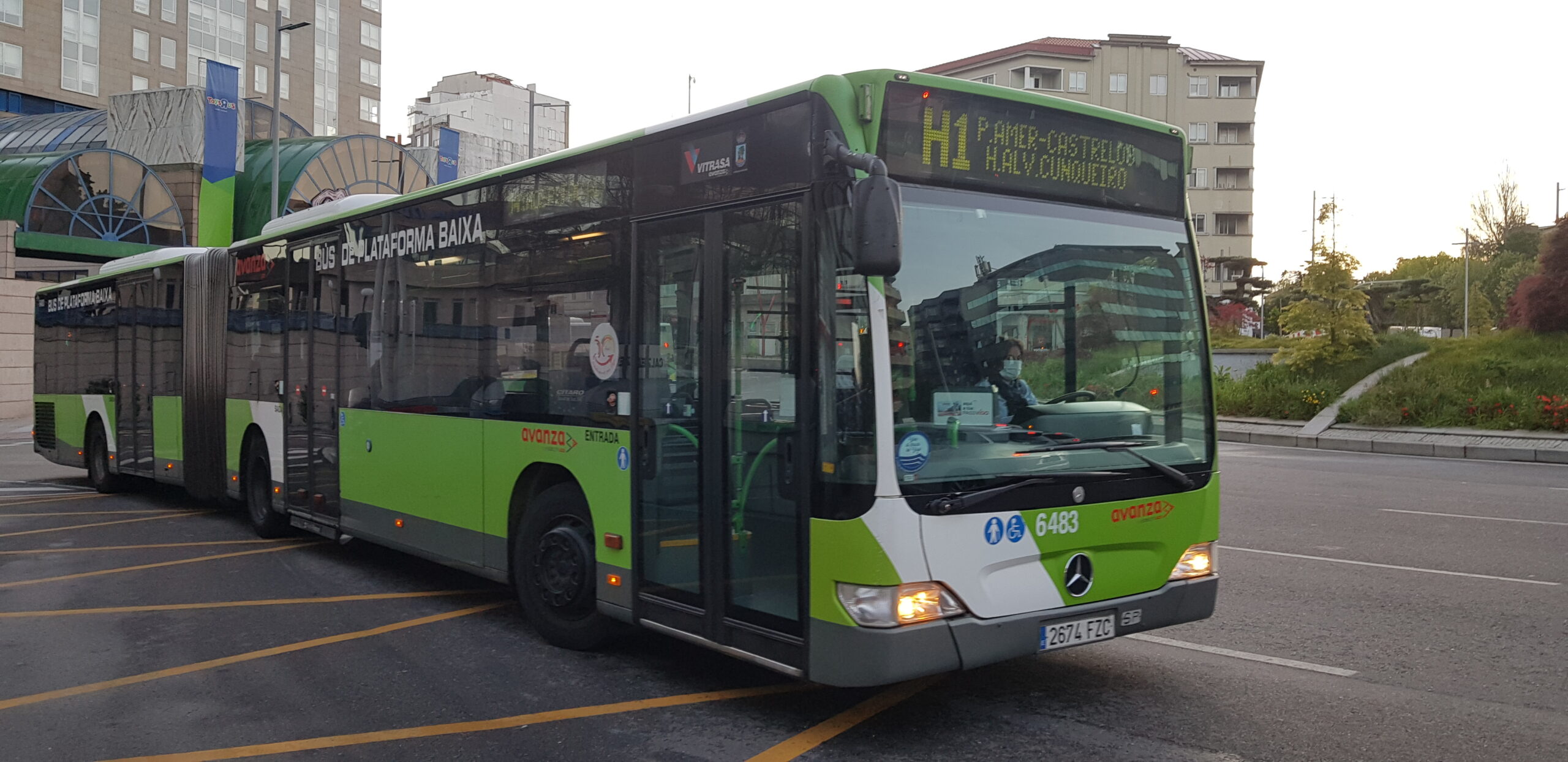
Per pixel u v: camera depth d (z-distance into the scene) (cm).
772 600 482
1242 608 724
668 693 551
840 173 452
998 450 470
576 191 615
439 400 739
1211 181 7450
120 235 3494
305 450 936
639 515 563
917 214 462
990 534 459
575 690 557
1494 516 1138
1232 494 1334
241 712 528
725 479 508
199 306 1144
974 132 483
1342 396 2542
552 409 630
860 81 458
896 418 444
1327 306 2745
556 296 630
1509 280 6197
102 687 571
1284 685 554
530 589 653
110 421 1367
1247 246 7506
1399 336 2930
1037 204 499
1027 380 484
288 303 971
